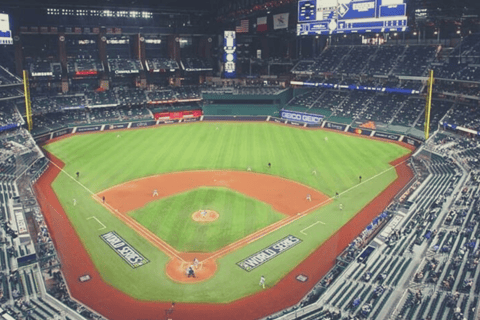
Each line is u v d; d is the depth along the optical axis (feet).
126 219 151.43
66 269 119.34
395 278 106.83
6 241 127.24
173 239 136.46
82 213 156.87
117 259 125.18
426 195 163.63
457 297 92.73
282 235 139.13
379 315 91.91
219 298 107.14
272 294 108.58
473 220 130.82
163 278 115.65
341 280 109.60
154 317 99.60
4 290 103.86
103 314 100.17
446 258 112.06
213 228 143.74
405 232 133.69
